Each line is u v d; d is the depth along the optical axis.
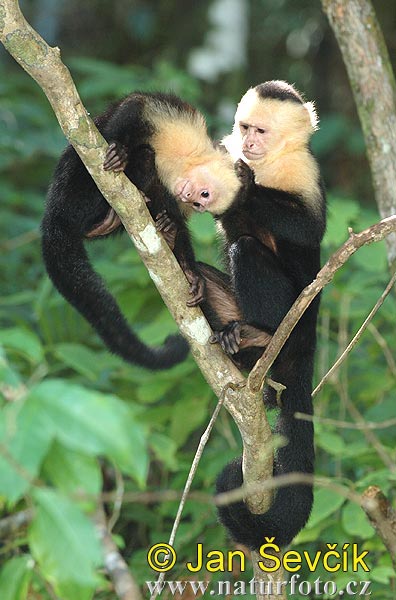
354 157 22.53
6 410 4.70
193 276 9.29
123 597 5.87
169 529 11.41
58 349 11.07
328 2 10.36
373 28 10.27
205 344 8.02
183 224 9.61
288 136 9.80
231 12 23.55
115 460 4.75
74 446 4.69
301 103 10.05
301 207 9.58
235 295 9.47
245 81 23.80
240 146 10.16
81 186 9.37
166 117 9.49
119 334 9.83
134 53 25.27
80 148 7.45
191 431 11.66
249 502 8.02
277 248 9.75
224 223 9.93
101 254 15.41
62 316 12.91
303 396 9.28
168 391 12.40
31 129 18.52
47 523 4.79
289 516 8.43
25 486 4.61
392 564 8.73
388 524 8.12
